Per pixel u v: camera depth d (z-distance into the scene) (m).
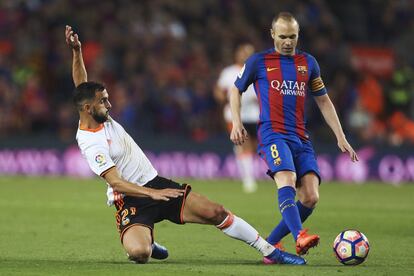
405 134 73.69
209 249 30.84
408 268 25.95
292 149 27.78
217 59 77.81
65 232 35.81
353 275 24.42
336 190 59.03
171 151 69.81
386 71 81.81
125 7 81.00
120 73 76.00
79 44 28.47
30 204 47.84
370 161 68.44
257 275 24.28
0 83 74.56
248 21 82.00
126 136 27.48
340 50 78.00
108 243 32.41
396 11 85.94
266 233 36.12
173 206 26.83
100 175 26.38
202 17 81.88
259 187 60.91
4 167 71.50
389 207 47.09
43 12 80.50
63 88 75.94
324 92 28.81
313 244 25.41
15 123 73.56
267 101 28.06
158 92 73.62
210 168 69.50
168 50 77.44
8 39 80.94
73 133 72.19
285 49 28.20
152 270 25.16
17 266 26.09
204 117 74.00
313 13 82.00
